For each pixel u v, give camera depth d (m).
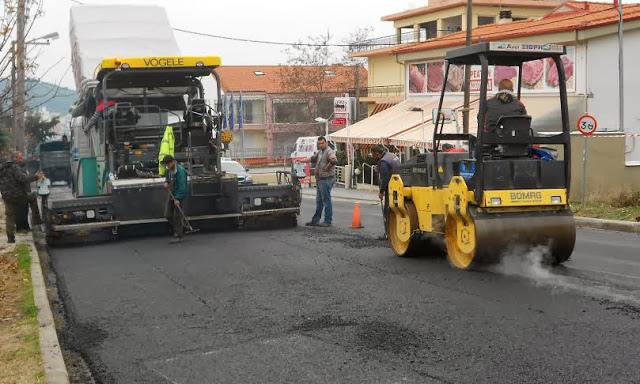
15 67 11.30
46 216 14.16
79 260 12.45
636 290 8.55
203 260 11.88
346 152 38.38
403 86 42.03
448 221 10.15
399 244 11.55
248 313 8.19
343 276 10.02
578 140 19.64
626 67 24.58
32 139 43.19
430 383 5.69
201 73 15.45
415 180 11.11
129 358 6.80
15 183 14.07
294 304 8.50
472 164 9.73
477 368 5.97
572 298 8.16
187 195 14.10
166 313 8.41
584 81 26.06
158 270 11.16
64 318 8.50
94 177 16.48
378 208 23.05
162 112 15.60
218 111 15.38
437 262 10.86
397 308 8.04
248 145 69.81
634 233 15.10
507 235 9.38
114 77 15.57
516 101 9.79
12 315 8.31
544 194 9.53
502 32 31.08
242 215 15.21
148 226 15.14
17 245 13.85
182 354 6.81
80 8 19.48
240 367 6.33
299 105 70.69
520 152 9.76
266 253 12.36
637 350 6.26
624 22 24.19
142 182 14.30
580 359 6.08
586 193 19.64
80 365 6.73
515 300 8.16
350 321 7.61
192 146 15.41
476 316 7.55
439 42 35.44
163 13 20.06
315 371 6.11
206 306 8.65
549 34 27.22
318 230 15.58
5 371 6.22
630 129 24.56
